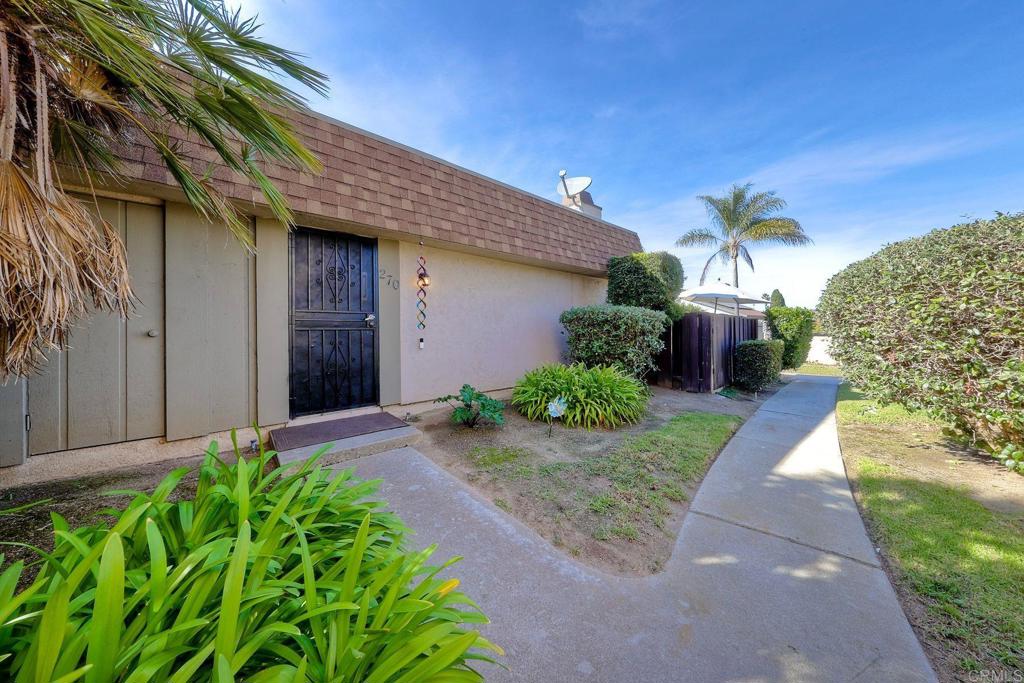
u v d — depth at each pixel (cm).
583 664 156
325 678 99
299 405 449
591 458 375
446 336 593
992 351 302
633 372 629
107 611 88
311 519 145
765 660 157
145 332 356
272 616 113
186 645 97
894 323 380
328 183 427
